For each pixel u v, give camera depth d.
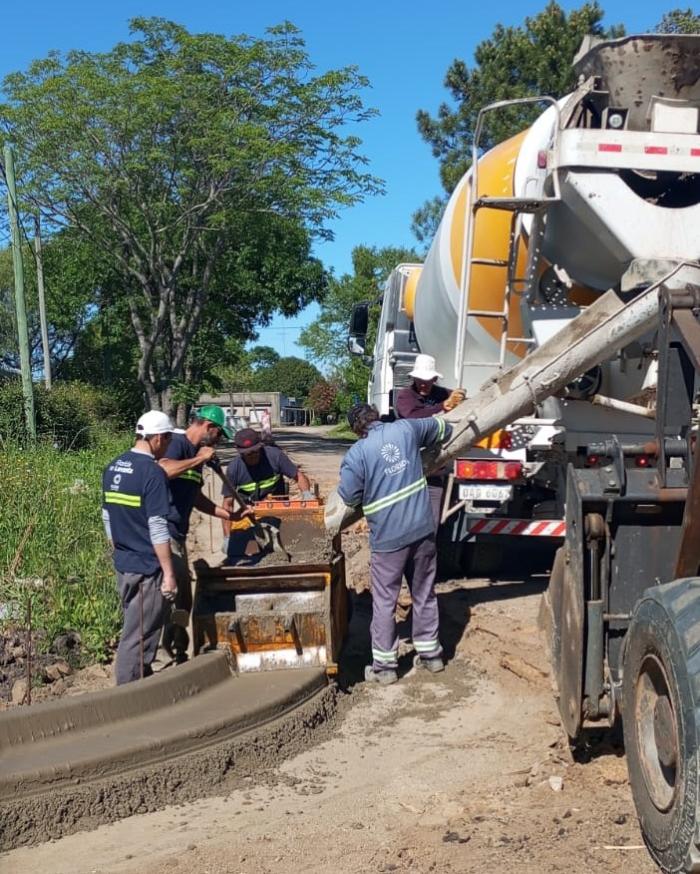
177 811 4.47
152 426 5.72
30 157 23.41
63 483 11.21
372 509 6.18
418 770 4.85
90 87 22.67
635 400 7.20
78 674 6.16
